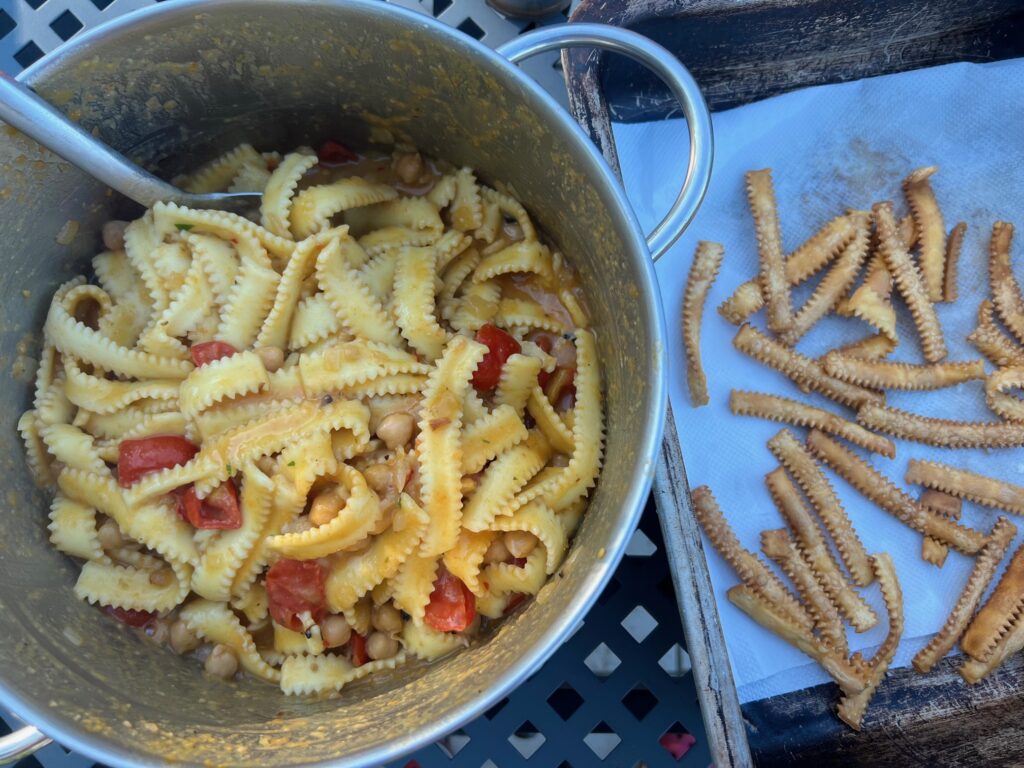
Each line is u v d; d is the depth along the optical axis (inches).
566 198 10.9
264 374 11.0
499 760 12.7
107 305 11.7
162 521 11.0
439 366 10.9
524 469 11.0
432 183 12.5
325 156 12.7
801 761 13.1
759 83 14.7
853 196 14.5
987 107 14.3
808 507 14.0
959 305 14.4
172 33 9.9
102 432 11.5
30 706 9.0
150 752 9.3
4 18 13.7
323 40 10.3
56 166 10.8
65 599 10.9
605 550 9.1
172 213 11.2
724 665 11.6
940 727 13.3
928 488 13.9
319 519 10.5
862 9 13.6
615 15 13.2
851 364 13.7
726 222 14.5
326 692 11.0
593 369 11.6
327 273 11.2
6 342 11.2
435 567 10.9
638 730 12.7
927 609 13.7
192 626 11.1
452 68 10.2
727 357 14.3
